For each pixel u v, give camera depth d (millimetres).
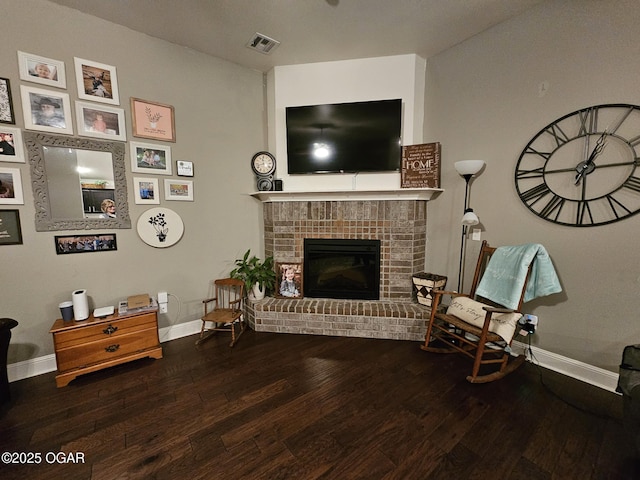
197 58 2615
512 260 2111
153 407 1719
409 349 2432
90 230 2227
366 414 1651
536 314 2205
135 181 2377
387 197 2760
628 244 1762
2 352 1731
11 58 1868
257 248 3150
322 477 1263
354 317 2652
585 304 1953
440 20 2215
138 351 2215
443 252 2809
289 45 2537
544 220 2111
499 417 1625
